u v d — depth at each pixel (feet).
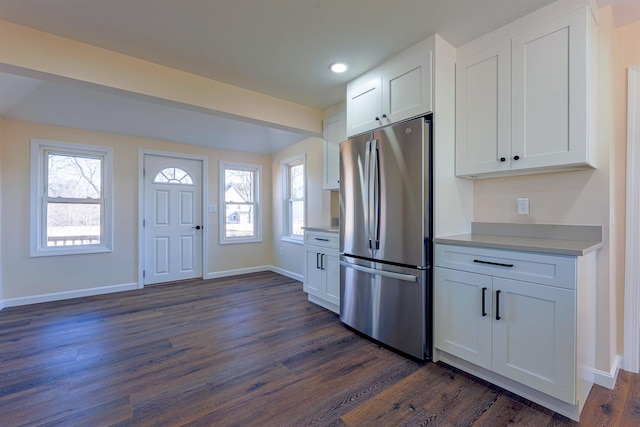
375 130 8.21
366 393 5.88
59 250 12.03
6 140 11.09
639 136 6.15
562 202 6.51
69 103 10.77
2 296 10.96
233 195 16.72
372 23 6.34
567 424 4.97
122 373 6.63
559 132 5.65
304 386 6.13
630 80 6.23
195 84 8.52
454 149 7.31
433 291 6.96
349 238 8.84
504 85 6.40
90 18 6.01
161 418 5.20
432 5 5.78
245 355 7.45
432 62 6.84
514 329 5.57
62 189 12.29
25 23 6.14
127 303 11.58
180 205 15.06
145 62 7.72
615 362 6.32
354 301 8.70
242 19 6.13
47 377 6.46
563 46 5.59
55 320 9.77
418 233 6.93
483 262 6.00
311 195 14.39
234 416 5.25
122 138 13.43
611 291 6.00
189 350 7.72
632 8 5.89
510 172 6.64
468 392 5.86
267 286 14.14
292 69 8.29
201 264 15.64
